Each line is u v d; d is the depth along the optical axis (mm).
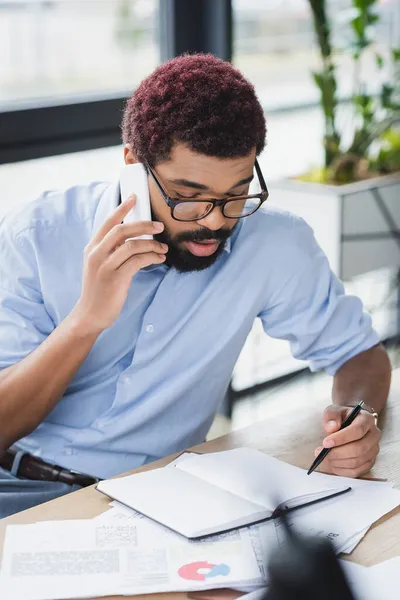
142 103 1490
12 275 1683
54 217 1690
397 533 1274
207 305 1689
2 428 1592
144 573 1147
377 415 1671
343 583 877
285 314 1821
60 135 2637
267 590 892
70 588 1117
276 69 3340
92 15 2725
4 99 2580
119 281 1476
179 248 1524
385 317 3844
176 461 1489
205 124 1402
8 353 1636
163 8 2891
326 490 1372
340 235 3178
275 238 1762
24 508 1649
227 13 2938
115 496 1339
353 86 3455
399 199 3361
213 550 1200
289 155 3498
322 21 3236
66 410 1711
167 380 1703
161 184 1469
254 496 1337
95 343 1674
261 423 1658
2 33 2549
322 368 1878
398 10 3727
